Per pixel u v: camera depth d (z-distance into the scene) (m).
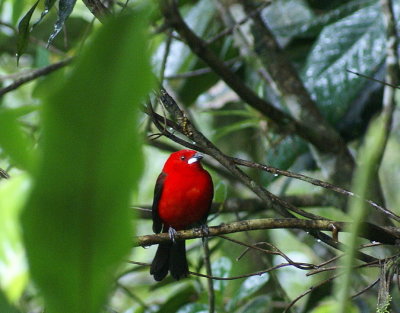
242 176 6.46
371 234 6.02
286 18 12.22
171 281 10.07
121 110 1.82
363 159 2.00
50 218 1.93
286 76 10.98
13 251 2.13
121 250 2.02
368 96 10.73
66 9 6.48
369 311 10.13
